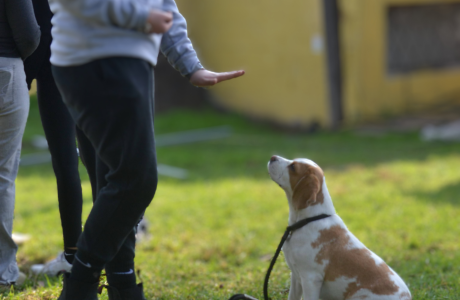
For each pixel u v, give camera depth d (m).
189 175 16.95
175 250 9.05
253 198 13.27
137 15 3.80
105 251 4.34
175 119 28.44
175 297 6.29
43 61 5.89
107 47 3.93
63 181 6.05
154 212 11.92
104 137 4.11
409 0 25.62
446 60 27.47
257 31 28.94
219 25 31.06
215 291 6.54
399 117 25.27
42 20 5.92
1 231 6.00
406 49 26.20
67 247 6.27
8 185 5.95
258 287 6.59
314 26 25.69
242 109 30.59
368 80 25.09
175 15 4.76
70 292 4.41
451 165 16.22
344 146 21.09
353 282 4.81
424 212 11.14
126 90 3.98
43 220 10.66
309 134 24.88
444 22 27.14
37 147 21.83
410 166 16.38
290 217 5.16
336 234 4.95
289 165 5.09
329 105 25.67
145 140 4.11
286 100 27.94
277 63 28.09
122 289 4.91
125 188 4.17
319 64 25.81
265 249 9.07
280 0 27.27
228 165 18.59
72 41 3.97
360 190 13.59
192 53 4.79
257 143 22.84
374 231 9.84
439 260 7.80
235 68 30.56
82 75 4.00
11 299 5.85
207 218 11.36
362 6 24.56
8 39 5.52
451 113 25.14
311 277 4.92
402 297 4.78
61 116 5.97
